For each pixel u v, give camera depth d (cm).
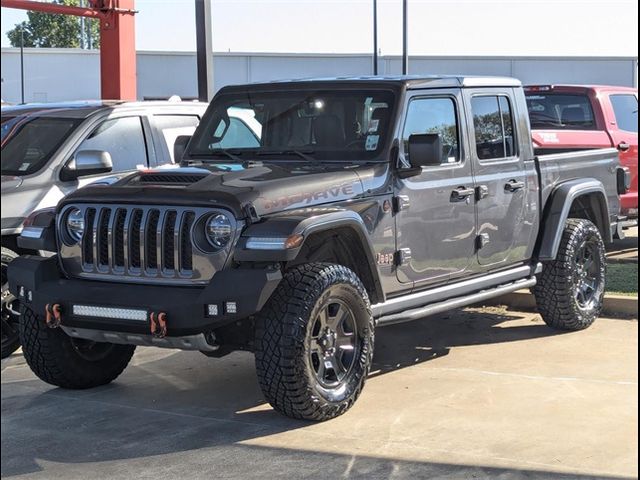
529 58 4722
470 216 673
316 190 566
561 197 757
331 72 4875
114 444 519
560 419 545
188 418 563
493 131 711
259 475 464
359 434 522
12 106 882
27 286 575
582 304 783
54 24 9350
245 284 510
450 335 774
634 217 1179
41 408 592
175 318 521
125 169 809
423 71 4844
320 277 535
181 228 538
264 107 668
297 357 521
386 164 609
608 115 1155
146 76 4759
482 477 455
